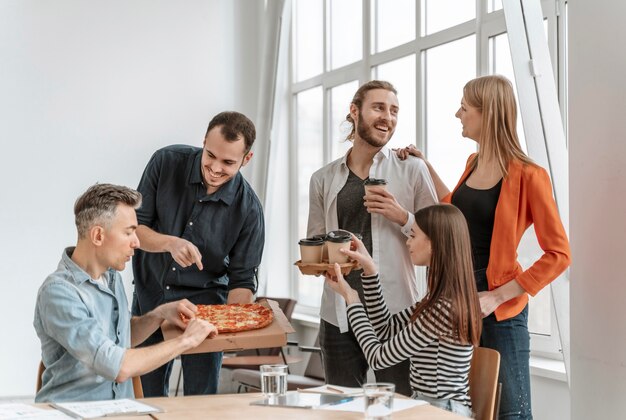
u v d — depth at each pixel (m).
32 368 6.28
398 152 3.30
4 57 6.30
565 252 2.67
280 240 7.15
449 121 4.81
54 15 6.43
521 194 2.73
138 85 6.68
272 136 6.83
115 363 2.23
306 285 6.94
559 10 3.86
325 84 6.50
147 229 3.06
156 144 6.73
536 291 2.67
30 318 6.30
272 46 6.73
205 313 2.68
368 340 2.65
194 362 3.23
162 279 3.22
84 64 6.52
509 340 2.73
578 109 2.72
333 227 3.31
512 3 3.30
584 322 2.70
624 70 2.53
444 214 2.53
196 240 3.17
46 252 6.38
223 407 2.10
